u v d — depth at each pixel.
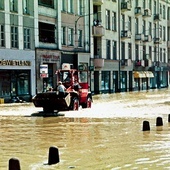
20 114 36.09
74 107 38.78
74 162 16.08
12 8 54.25
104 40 77.56
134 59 90.94
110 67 80.12
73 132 24.50
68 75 39.97
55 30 62.69
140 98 60.94
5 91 52.72
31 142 21.14
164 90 92.44
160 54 106.56
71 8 67.81
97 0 74.50
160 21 106.06
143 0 96.50
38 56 58.12
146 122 24.86
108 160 16.34
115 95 70.75
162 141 20.67
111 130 25.05
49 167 15.33
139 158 16.66
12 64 53.59
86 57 71.25
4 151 18.75
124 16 86.25
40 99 36.00
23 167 15.41
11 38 53.78
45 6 60.28
